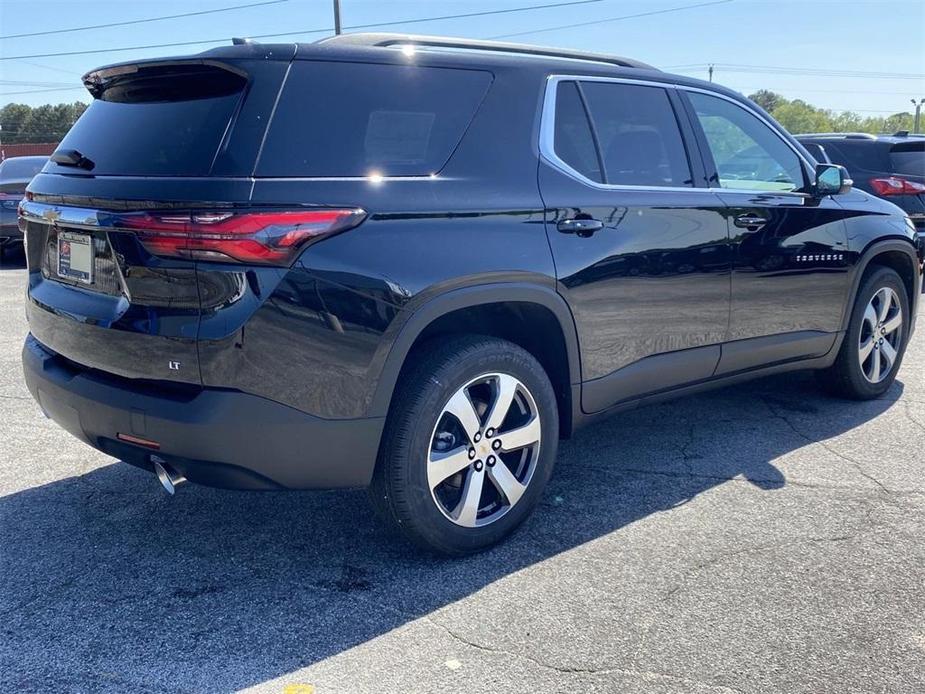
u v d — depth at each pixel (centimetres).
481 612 300
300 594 312
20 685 259
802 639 283
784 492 403
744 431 491
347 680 262
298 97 292
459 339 328
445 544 329
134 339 287
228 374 272
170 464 292
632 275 373
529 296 333
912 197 914
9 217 1207
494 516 343
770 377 606
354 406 294
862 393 538
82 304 311
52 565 333
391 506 316
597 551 344
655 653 276
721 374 437
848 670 267
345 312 285
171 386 287
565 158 359
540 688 258
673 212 391
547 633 287
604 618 295
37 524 368
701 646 279
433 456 318
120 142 312
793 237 453
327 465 295
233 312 269
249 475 286
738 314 430
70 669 267
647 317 385
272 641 282
